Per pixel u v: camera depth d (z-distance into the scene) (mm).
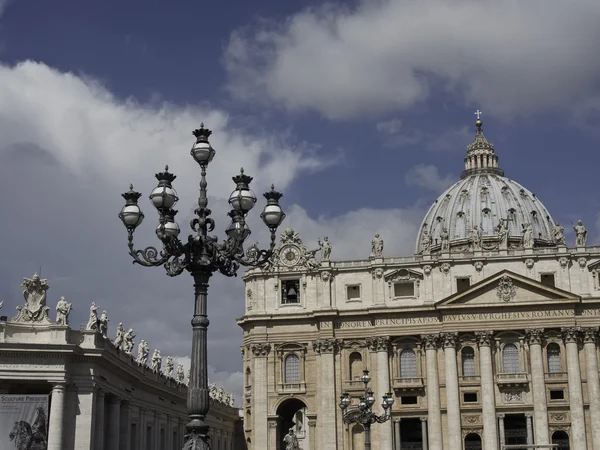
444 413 119688
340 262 127000
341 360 123562
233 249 33500
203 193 33469
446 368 120062
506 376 118312
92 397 75125
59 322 75688
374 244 126062
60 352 73000
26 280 75688
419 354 122125
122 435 88500
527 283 119750
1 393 74438
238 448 173125
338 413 121438
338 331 124125
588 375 117375
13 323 74188
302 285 126750
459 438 117562
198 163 33875
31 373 72688
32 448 71250
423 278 124000
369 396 65812
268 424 122750
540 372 117562
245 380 129500
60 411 72875
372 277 125188
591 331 118375
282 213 35406
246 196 34344
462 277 123125
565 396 117438
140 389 96562
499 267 122938
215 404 144375
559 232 123188
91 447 74750
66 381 73688
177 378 126562
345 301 125375
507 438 120250
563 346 119000
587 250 121625
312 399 122875
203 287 32406
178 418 118188
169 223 33156
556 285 120938
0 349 71625
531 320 119312
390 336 122125
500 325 119938
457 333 120562
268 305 126938
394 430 120250
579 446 114688
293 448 138750
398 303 123562
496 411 118125
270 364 124688
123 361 84812
